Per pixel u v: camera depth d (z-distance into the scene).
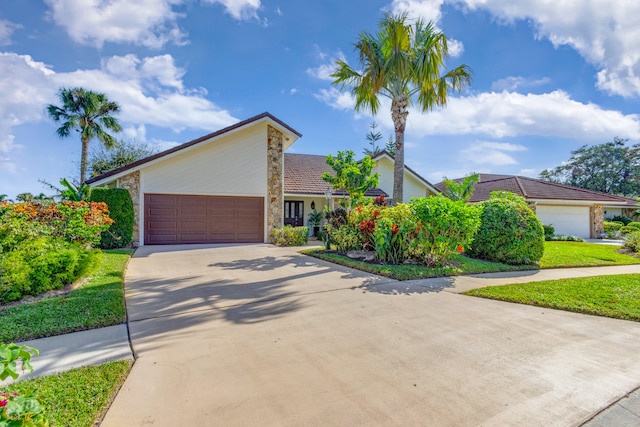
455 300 5.65
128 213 12.29
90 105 20.31
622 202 22.31
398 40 11.38
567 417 2.45
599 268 9.24
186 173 13.98
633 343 3.86
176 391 2.73
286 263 9.20
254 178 15.02
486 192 23.48
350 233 10.44
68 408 2.46
